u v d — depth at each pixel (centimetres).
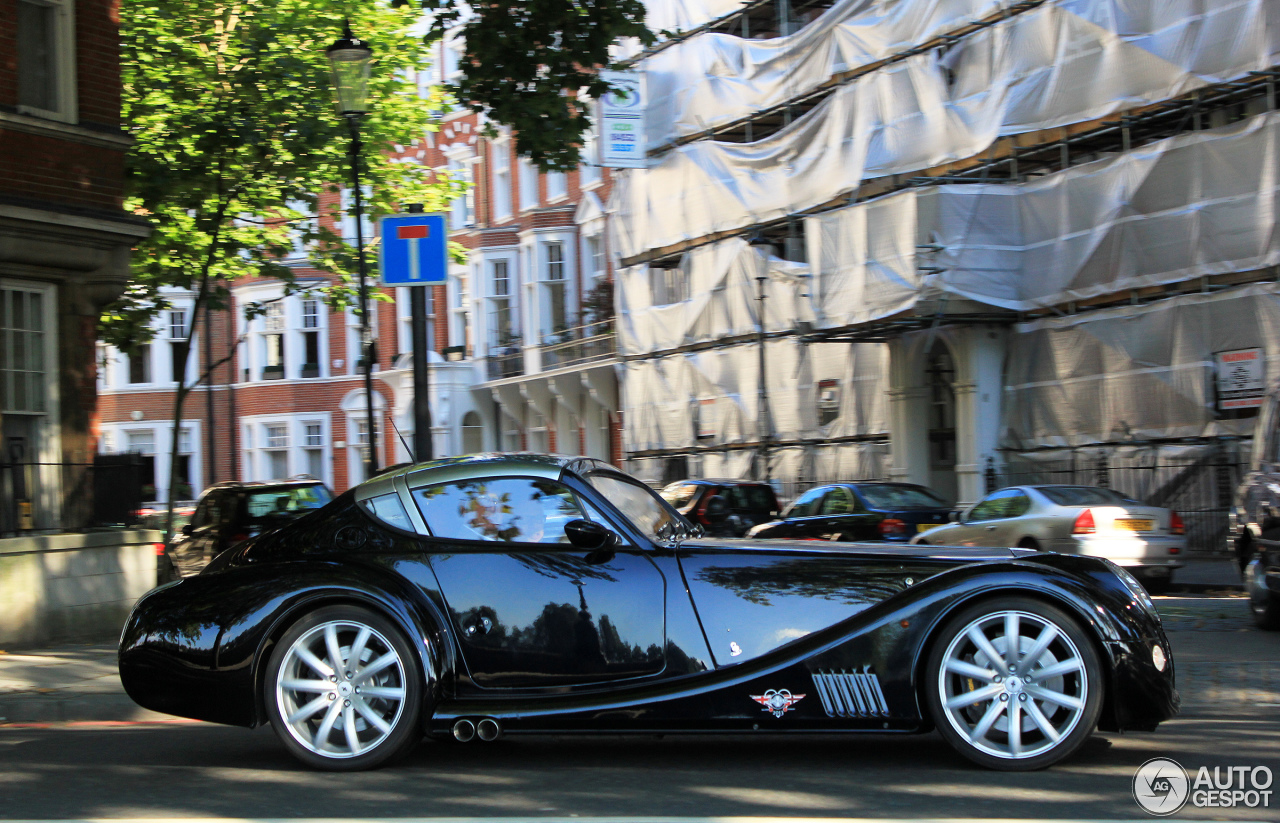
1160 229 1900
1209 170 1827
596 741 670
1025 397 2142
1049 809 493
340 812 518
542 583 596
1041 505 1551
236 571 617
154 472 4459
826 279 2348
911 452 2342
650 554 597
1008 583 558
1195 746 619
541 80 1476
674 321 2948
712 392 2822
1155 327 1906
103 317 2081
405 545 612
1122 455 1964
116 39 1443
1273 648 981
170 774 611
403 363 3944
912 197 2128
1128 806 496
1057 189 2070
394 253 1098
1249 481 1141
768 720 570
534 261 3600
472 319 3862
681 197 2923
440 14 1489
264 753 664
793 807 508
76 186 1370
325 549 620
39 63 1365
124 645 621
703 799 526
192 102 1872
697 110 2903
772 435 2647
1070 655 554
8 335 1325
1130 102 1952
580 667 588
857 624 567
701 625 582
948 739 560
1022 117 2123
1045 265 2095
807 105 2678
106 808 537
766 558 588
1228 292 1808
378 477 639
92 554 1322
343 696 594
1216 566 1747
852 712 565
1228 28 1806
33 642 1247
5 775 619
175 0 1897
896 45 2375
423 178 2280
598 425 3434
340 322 4200
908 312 2161
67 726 810
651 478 3033
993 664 559
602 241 3419
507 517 614
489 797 540
